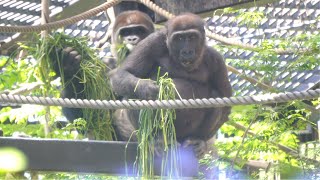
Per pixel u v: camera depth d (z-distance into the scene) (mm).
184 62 11328
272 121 13305
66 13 16859
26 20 17266
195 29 11398
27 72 13734
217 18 18953
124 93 11180
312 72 17531
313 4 18109
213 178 12820
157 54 11664
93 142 10242
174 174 10570
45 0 13852
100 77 12609
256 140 13094
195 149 10930
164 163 10539
